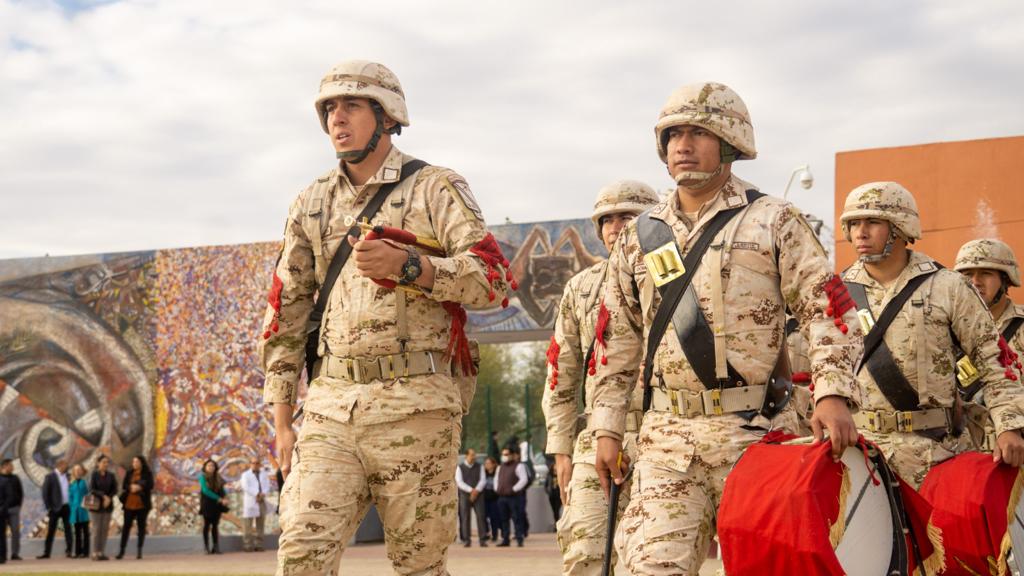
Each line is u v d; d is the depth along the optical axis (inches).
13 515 958.4
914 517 158.9
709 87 170.4
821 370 159.5
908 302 257.9
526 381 2758.4
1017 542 224.7
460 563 713.6
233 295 1075.3
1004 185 603.5
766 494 148.8
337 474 186.4
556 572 614.2
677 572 163.6
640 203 288.8
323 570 184.5
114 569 758.5
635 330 179.9
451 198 191.6
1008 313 333.4
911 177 616.4
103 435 1079.6
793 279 166.2
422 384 187.8
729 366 167.3
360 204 194.2
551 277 962.7
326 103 194.9
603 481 179.9
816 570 144.3
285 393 199.0
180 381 1074.7
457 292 184.4
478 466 943.7
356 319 188.7
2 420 1095.0
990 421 257.4
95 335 1090.1
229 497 1059.3
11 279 1100.5
